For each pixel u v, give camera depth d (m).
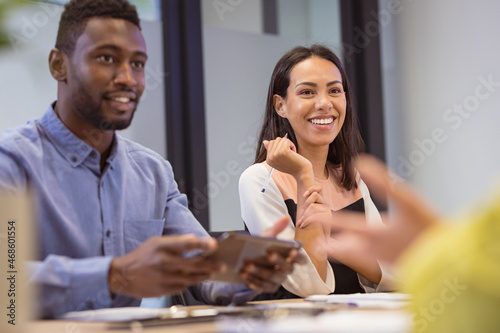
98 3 1.45
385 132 4.20
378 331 0.69
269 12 3.81
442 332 0.34
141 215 1.58
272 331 0.73
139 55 1.49
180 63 3.46
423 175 4.02
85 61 1.44
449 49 3.86
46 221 1.41
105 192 1.51
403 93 4.14
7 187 1.36
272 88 2.33
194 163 3.43
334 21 4.05
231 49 3.64
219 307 1.24
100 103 1.46
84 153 1.48
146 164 1.66
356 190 2.27
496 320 0.32
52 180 1.44
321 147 2.23
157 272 1.06
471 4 3.73
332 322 0.74
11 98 2.81
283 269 1.20
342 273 1.97
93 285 1.10
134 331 0.88
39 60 1.04
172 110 3.42
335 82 2.22
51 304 1.08
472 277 0.32
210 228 3.48
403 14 4.12
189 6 3.46
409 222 0.44
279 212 2.08
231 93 3.63
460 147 3.82
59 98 1.50
